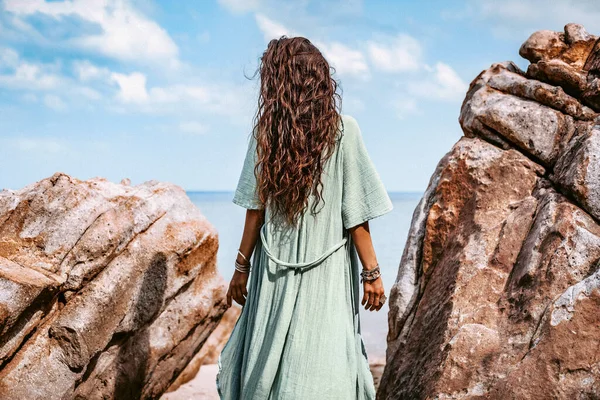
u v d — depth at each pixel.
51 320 3.51
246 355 2.70
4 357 3.24
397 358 3.58
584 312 2.75
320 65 2.67
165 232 4.21
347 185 2.69
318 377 2.51
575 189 3.23
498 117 3.74
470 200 3.65
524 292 3.07
